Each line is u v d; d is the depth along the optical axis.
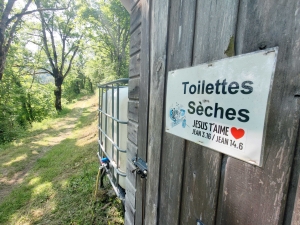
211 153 0.55
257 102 0.41
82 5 10.46
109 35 10.56
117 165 1.89
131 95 1.30
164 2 0.78
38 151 4.54
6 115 6.63
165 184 0.83
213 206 0.56
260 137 0.41
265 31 0.40
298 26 0.34
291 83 0.36
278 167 0.39
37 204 2.35
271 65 0.39
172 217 0.78
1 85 7.12
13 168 3.60
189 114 0.64
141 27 1.05
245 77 0.44
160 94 0.83
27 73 9.67
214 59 0.52
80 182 2.75
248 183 0.45
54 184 2.80
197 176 0.62
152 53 0.91
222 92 0.49
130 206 1.36
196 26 0.60
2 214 2.20
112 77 9.03
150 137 0.96
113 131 2.04
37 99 9.30
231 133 0.47
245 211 0.46
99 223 1.92
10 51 7.90
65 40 12.34
